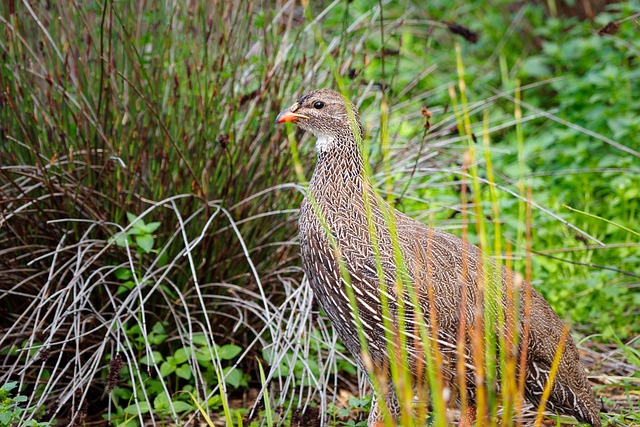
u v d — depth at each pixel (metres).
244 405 9.84
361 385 9.58
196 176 9.94
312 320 10.01
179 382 9.89
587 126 13.62
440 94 14.98
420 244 8.31
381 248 8.16
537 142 13.59
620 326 10.80
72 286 9.38
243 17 10.48
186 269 9.92
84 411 8.98
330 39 13.41
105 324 9.20
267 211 10.20
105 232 9.81
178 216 9.29
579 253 11.48
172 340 9.93
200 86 9.89
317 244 8.38
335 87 10.91
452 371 8.14
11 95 9.82
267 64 10.41
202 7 10.13
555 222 11.88
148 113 9.86
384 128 9.32
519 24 16.52
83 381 8.87
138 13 10.45
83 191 9.70
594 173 12.73
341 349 10.13
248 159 10.07
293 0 11.00
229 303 9.77
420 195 11.80
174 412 8.78
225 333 10.10
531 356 8.24
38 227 9.81
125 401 9.74
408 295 8.03
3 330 9.62
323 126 8.68
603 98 13.58
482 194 11.99
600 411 9.31
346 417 9.48
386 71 15.42
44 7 10.38
